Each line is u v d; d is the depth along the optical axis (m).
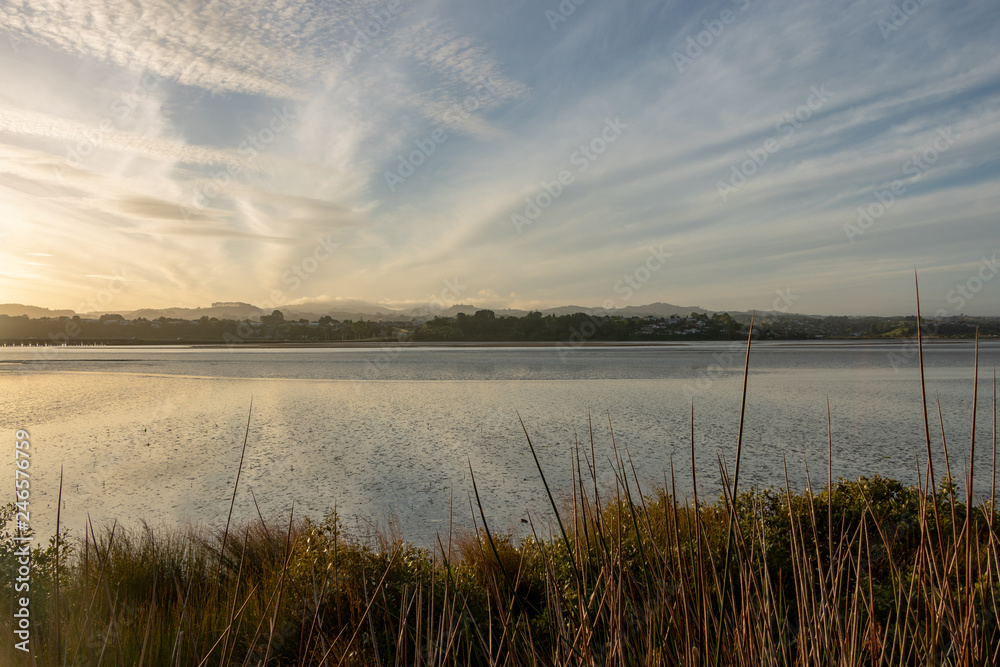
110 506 11.32
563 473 13.41
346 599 2.96
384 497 11.82
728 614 1.86
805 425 20.27
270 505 11.31
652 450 16.09
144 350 121.81
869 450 15.77
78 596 2.98
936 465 13.80
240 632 3.32
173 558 5.16
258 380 43.03
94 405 28.02
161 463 15.23
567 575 3.38
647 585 1.80
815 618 1.69
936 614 1.60
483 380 40.84
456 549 6.21
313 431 20.08
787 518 4.27
